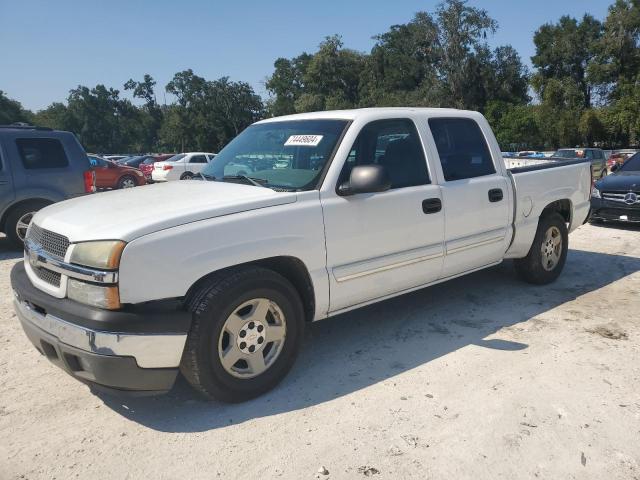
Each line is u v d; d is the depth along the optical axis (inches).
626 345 167.8
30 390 143.1
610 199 378.9
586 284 235.9
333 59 3157.0
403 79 2935.5
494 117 2413.9
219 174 170.6
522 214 207.6
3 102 4138.8
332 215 146.2
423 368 153.3
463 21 2354.8
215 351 126.8
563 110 2272.4
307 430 122.6
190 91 3833.7
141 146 4613.7
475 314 197.6
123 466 110.7
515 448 115.2
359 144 157.2
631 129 2091.5
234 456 113.7
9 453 115.3
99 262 115.5
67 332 118.9
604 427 122.5
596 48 2437.3
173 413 131.3
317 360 160.1
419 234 168.7
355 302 157.6
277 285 136.3
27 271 141.0
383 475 107.0
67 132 339.9
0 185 311.6
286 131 171.3
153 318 117.0
